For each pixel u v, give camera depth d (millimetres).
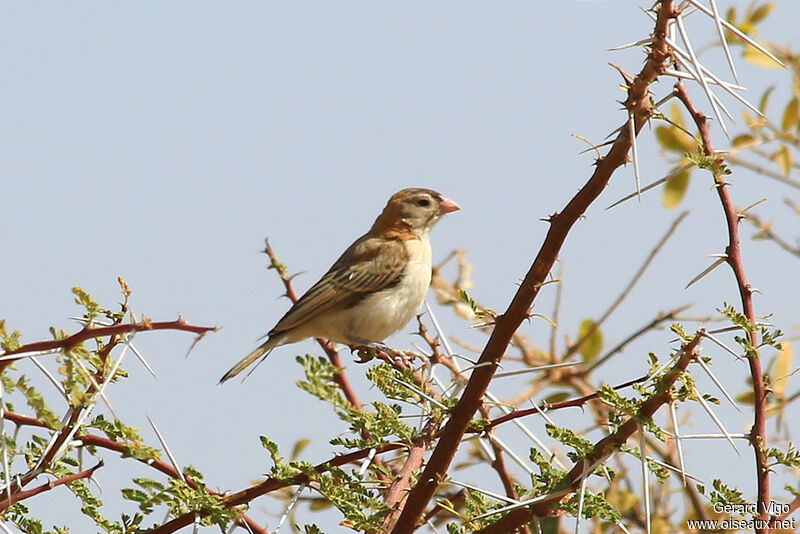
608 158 7723
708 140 9023
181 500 7625
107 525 8031
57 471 7992
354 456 8188
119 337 7316
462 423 8031
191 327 6199
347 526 8062
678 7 7887
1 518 7785
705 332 7426
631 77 7844
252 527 8430
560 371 14234
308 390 6734
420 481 8055
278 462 8016
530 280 7918
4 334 6391
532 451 8586
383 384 8195
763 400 8336
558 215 7855
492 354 8023
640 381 7750
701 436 7566
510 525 8203
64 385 6578
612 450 7699
